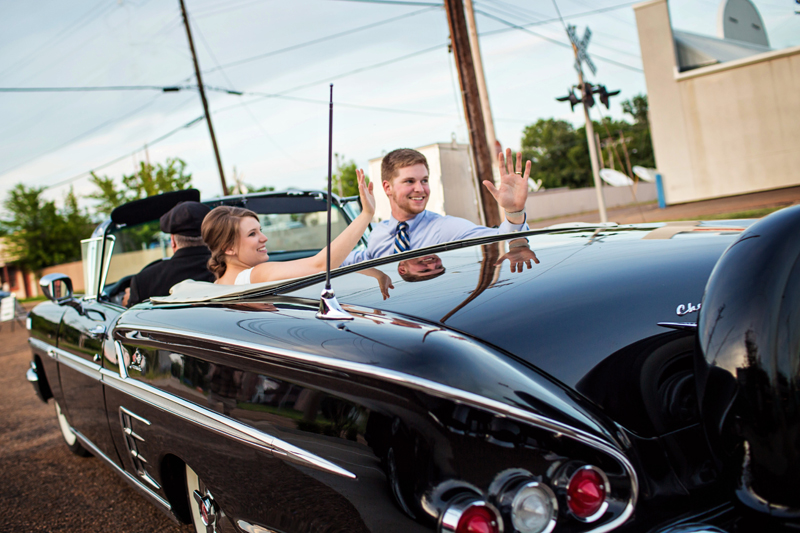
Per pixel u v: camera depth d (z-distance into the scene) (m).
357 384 1.16
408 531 1.06
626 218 21.33
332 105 1.49
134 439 2.20
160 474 2.02
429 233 2.71
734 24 25.16
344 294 1.58
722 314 1.13
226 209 2.30
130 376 2.10
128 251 3.26
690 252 1.61
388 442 1.10
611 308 1.34
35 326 3.63
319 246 4.12
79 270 37.88
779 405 1.04
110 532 2.88
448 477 1.03
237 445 1.45
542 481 1.03
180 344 1.72
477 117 9.77
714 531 1.09
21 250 39.28
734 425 1.08
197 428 1.63
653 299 1.38
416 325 1.27
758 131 22.86
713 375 1.12
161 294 2.72
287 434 1.30
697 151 23.92
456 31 9.68
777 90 22.36
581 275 1.49
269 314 1.56
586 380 1.21
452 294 1.44
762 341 1.06
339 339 1.27
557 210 41.00
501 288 1.44
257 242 2.29
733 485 1.11
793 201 17.34
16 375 7.54
